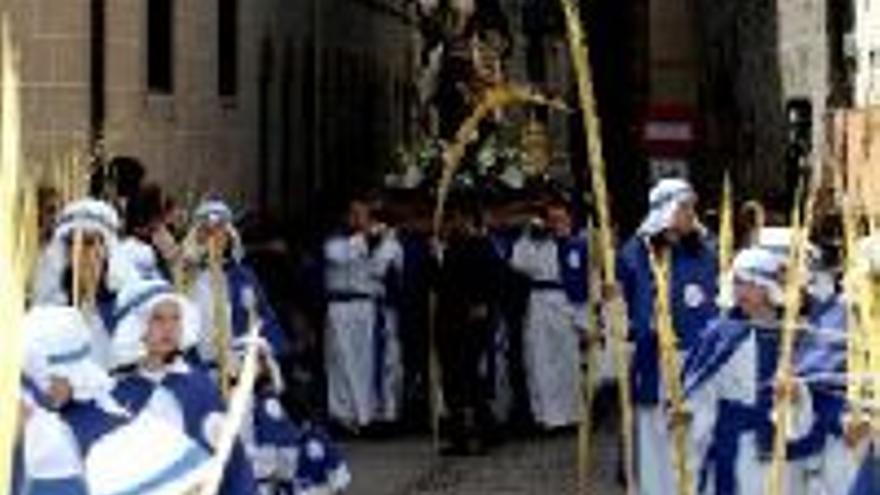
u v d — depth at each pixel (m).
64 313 8.84
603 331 18.83
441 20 36.31
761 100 41.06
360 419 25.48
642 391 16.31
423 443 24.77
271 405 15.48
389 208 26.09
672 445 13.68
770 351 13.40
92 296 11.99
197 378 10.88
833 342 12.77
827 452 12.80
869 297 10.73
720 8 44.78
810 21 36.41
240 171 31.03
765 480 13.31
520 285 25.55
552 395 25.73
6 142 4.20
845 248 12.31
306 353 25.55
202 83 28.45
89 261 12.15
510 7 49.56
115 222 12.48
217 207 16.86
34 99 24.05
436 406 23.23
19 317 4.14
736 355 13.44
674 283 16.19
